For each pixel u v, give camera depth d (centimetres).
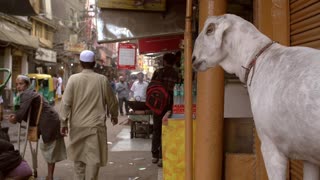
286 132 232
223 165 454
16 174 489
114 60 5778
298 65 231
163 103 771
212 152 439
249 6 611
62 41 3522
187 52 448
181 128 513
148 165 796
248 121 459
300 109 217
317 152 220
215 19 292
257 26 439
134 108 1140
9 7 1305
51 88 2212
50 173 668
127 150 962
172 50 1090
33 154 689
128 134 1232
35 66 2838
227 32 286
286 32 401
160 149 799
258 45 273
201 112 443
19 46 2183
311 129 213
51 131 646
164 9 680
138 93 1515
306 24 361
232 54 287
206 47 294
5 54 2203
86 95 554
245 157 443
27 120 650
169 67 780
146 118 1129
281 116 232
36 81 2114
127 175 722
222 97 439
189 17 448
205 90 439
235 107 516
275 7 412
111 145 1038
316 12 339
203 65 296
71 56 3594
